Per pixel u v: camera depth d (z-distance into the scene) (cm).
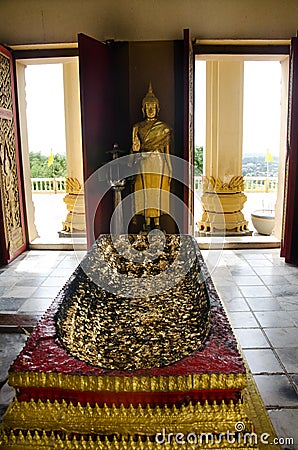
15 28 453
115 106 462
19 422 146
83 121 403
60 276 408
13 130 483
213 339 165
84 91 400
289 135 436
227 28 442
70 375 144
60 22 448
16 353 256
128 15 443
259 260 458
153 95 438
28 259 474
